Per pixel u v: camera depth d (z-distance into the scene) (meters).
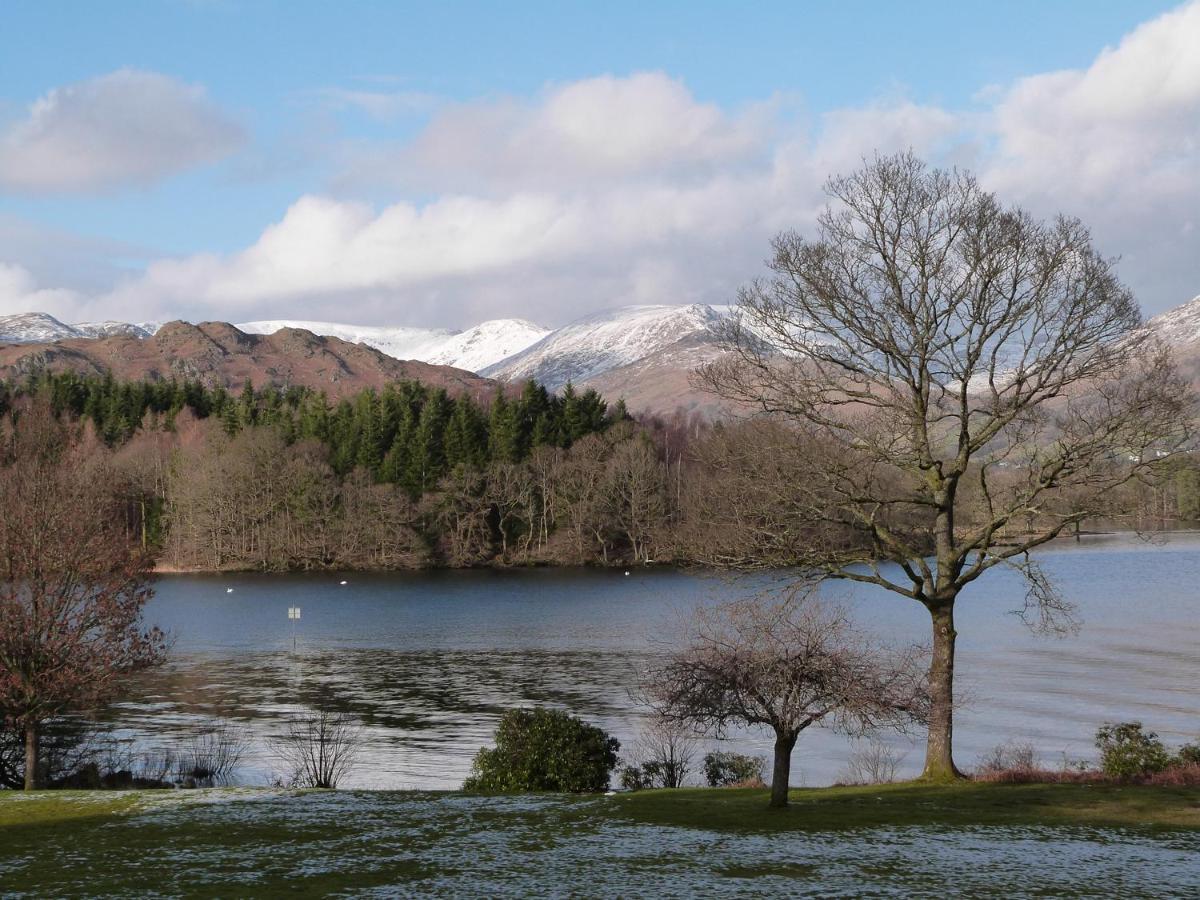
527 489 182.12
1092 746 47.44
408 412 195.62
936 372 33.25
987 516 35.09
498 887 21.25
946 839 25.28
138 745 50.28
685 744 48.31
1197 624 88.31
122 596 42.84
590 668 75.62
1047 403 34.88
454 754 48.59
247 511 178.25
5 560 40.22
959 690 61.06
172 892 21.12
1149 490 31.91
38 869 23.28
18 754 42.81
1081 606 102.88
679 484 172.38
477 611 116.81
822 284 32.84
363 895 20.78
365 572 173.12
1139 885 21.02
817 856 23.66
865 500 34.09
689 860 23.41
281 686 69.56
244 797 32.56
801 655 29.50
